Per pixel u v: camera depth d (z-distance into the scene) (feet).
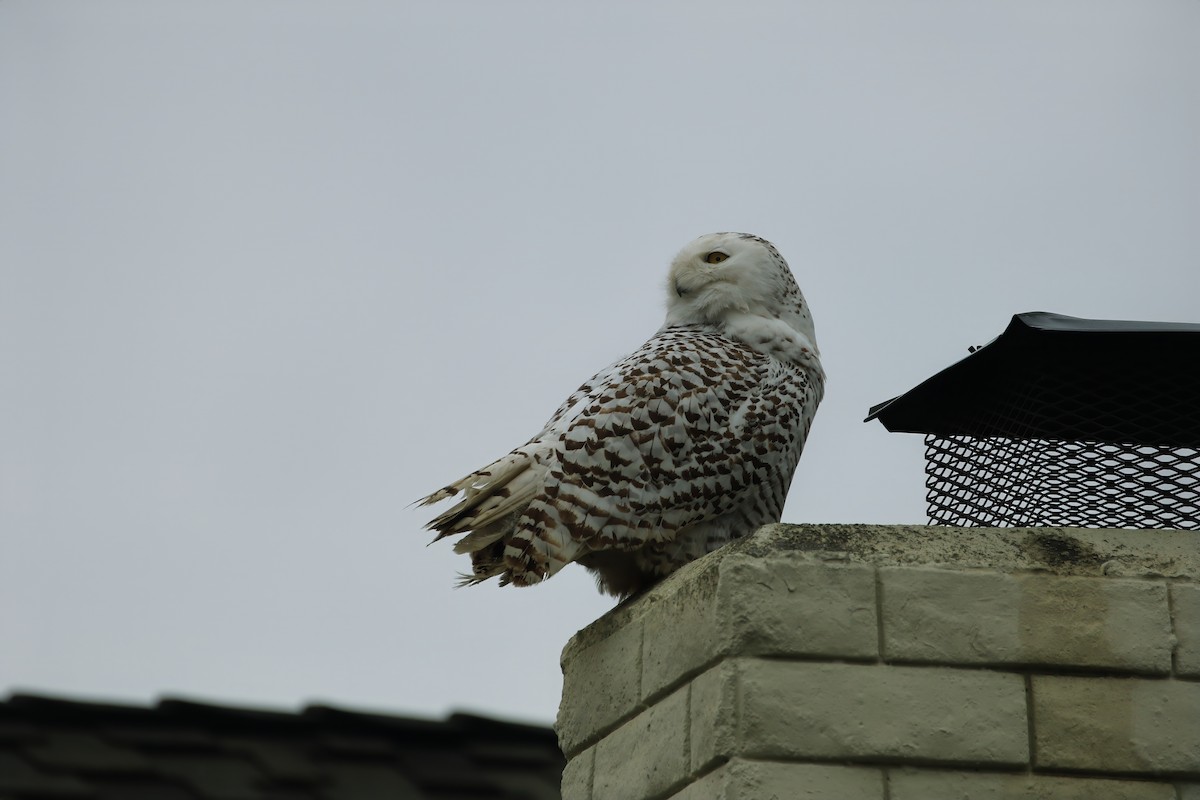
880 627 26.99
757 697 26.40
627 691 30.96
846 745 26.23
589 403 32.73
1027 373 31.01
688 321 37.47
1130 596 27.50
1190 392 30.37
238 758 58.18
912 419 34.06
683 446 32.32
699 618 28.30
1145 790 26.48
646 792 29.37
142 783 55.31
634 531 31.60
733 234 38.27
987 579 27.40
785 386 34.17
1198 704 26.96
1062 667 26.99
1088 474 30.73
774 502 33.86
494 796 59.21
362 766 59.47
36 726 57.31
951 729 26.48
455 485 30.94
